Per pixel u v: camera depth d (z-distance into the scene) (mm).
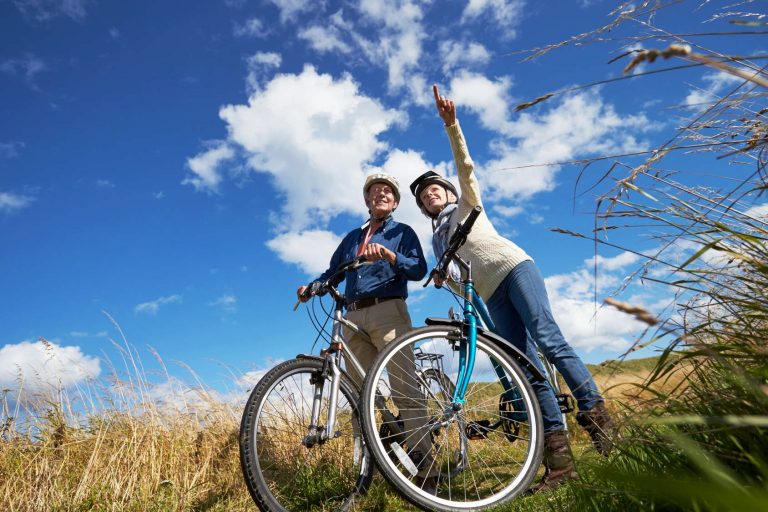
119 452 3924
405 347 2867
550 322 2969
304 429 3162
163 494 3510
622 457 1383
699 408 1228
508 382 2896
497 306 3258
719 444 1173
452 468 2996
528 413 2643
